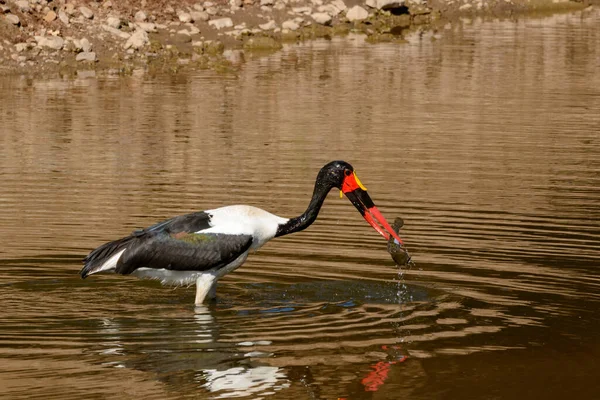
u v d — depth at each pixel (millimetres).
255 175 16328
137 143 18578
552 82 25688
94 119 20656
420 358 9398
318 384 8797
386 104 22609
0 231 13297
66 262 12281
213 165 16984
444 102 22922
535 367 9195
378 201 14820
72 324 10297
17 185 15602
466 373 9062
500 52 30375
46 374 8945
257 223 11414
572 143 18938
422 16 38156
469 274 11805
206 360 9312
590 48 31297
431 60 28828
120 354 9461
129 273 10984
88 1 30578
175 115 21188
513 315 10523
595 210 14461
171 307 10945
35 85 24500
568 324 10289
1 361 9227
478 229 13516
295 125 20266
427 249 12695
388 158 17578
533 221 13891
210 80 25453
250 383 8805
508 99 23375
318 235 13484
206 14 32469
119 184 15711
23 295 11188
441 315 10570
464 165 17141
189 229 11117
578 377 8992
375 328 10180
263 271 12070
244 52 30078
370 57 29281
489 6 40656
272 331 10117
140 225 13594
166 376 8945
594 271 11891
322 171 11719
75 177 16156
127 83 24938
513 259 12312
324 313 10672
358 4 37000
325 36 33625
